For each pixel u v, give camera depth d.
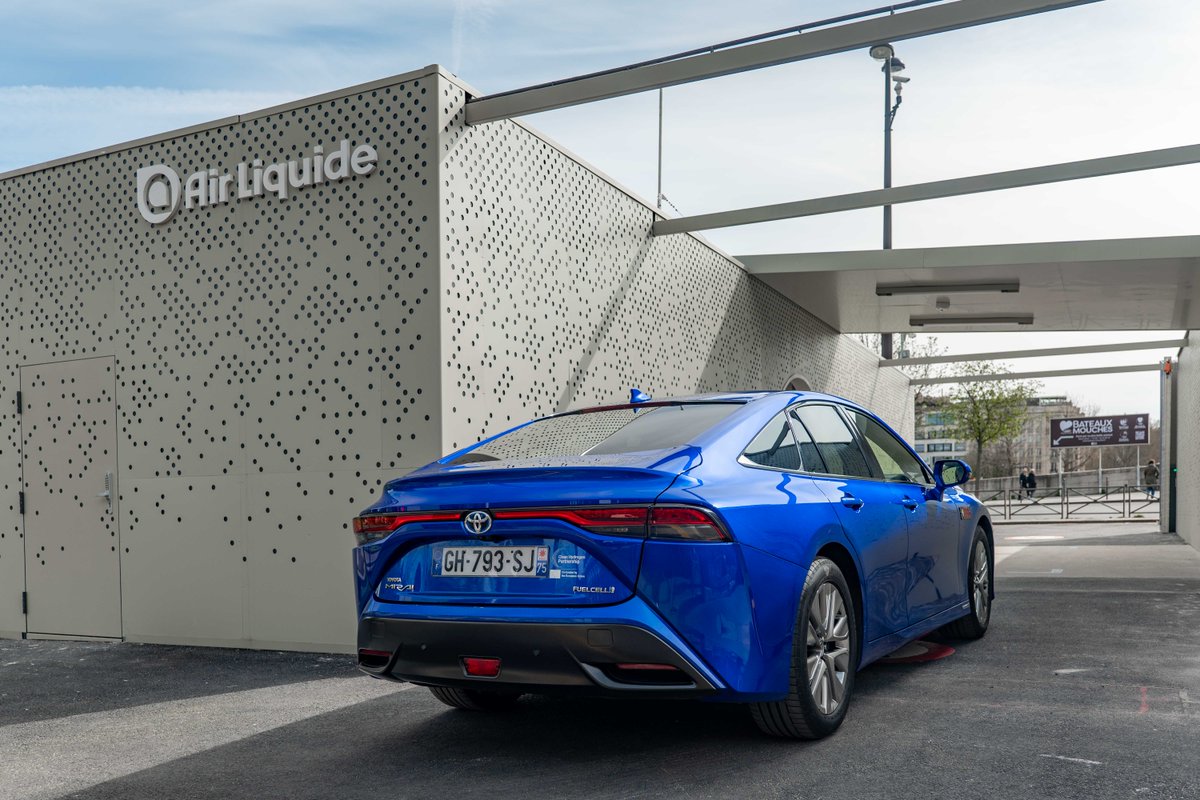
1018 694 4.79
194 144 7.36
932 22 6.20
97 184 7.76
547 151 7.92
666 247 10.35
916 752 3.84
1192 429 16.34
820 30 6.46
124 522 7.53
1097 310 15.19
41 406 7.93
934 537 5.46
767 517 3.81
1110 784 3.41
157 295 7.46
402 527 3.91
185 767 4.04
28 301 8.03
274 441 6.96
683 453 3.84
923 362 20.80
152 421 7.44
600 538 3.54
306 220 6.91
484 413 6.88
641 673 3.51
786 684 3.78
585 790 3.51
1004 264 11.80
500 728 4.43
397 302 6.58
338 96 6.85
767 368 13.76
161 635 7.36
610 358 8.94
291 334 6.93
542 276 7.77
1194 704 4.53
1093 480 38.50
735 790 3.45
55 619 7.81
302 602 6.84
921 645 6.23
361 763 3.99
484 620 3.64
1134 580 10.19
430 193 6.52
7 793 3.77
